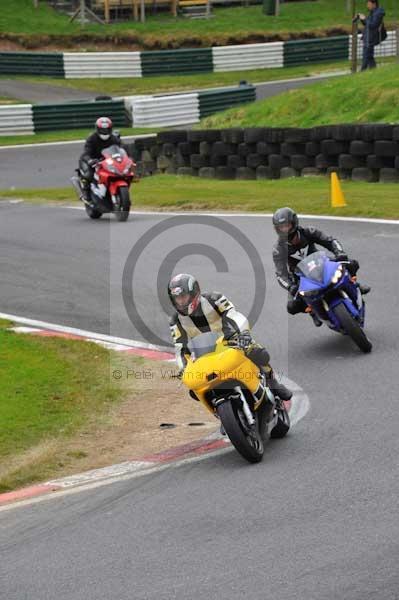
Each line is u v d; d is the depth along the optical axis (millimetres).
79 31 149875
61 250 56750
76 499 25094
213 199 67438
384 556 19188
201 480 25547
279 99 93688
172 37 149125
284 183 73188
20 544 22375
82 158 65000
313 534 20750
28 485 26922
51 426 31312
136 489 25391
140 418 32094
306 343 38125
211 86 137375
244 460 26922
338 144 72125
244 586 18594
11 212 71188
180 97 122125
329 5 166375
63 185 88250
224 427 26062
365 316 39688
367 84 87750
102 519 23359
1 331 42438
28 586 19844
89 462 28406
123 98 122812
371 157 69938
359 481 23844
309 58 147875
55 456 28719
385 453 25719
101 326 43125
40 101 127688
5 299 48094
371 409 29844
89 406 33250
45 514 24219
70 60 140000
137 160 90938
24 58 139000
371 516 21391
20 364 37688
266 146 77750
